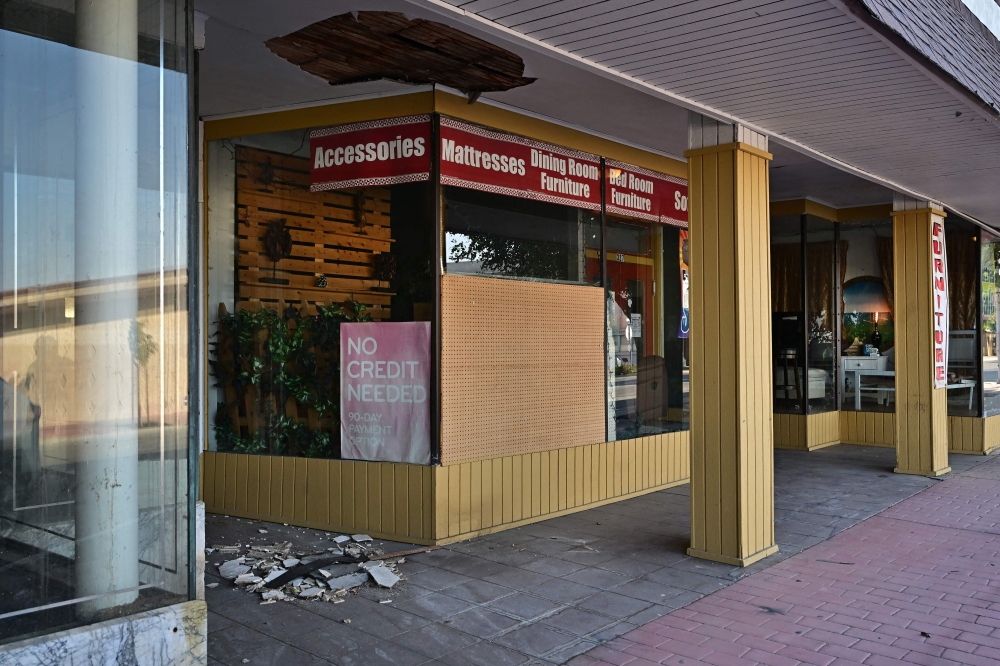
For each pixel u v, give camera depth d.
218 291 6.94
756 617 4.56
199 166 6.85
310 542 6.06
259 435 6.79
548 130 6.96
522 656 3.99
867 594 4.99
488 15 3.78
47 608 2.69
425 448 6.02
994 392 11.56
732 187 5.66
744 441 5.64
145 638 2.76
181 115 3.03
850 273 11.61
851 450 11.15
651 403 8.16
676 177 8.58
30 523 2.69
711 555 5.70
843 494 8.16
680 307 8.59
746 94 5.03
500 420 6.48
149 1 3.00
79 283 2.84
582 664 3.89
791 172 8.98
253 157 6.79
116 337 2.89
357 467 6.27
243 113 6.77
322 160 6.50
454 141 6.18
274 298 6.71
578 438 7.22
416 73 5.72
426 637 4.22
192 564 2.95
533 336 6.79
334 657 3.96
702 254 5.82
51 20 2.83
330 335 6.46
